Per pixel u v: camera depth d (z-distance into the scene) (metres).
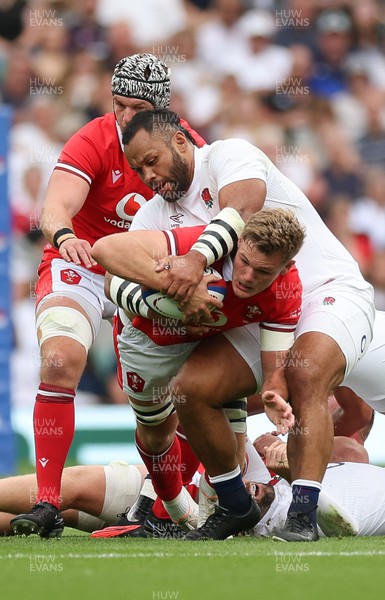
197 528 16.77
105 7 46.09
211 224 14.72
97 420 35.00
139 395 16.23
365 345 16.44
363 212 43.94
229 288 14.76
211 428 15.30
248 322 15.12
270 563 13.24
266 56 46.03
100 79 44.53
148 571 12.62
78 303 18.06
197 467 18.64
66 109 43.59
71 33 45.50
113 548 14.84
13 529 16.27
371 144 45.28
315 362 15.34
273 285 14.85
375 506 17.06
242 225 14.75
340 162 44.56
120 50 45.53
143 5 46.28
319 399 15.32
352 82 46.62
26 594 11.15
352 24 47.16
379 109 46.41
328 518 16.61
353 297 16.44
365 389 19.27
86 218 19.52
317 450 15.29
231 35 46.41
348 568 12.94
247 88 45.62
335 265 16.94
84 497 17.80
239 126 44.88
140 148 15.44
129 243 14.55
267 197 16.61
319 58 46.59
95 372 38.91
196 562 13.31
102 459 34.91
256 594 11.21
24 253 40.06
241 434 16.48
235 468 15.70
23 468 34.25
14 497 17.11
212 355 15.30
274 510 16.81
